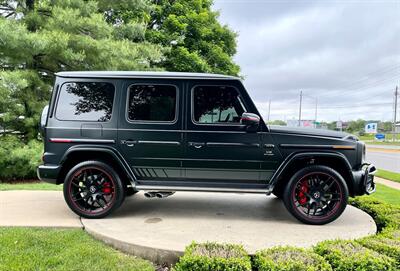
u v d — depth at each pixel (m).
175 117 3.81
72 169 3.88
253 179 3.81
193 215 4.12
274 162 3.74
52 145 3.84
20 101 8.93
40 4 8.86
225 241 3.16
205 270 2.39
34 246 3.08
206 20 15.70
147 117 3.85
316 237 3.33
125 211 4.29
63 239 3.28
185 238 3.21
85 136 3.84
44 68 9.62
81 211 3.88
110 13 13.02
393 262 2.49
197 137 3.78
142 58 10.10
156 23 15.57
